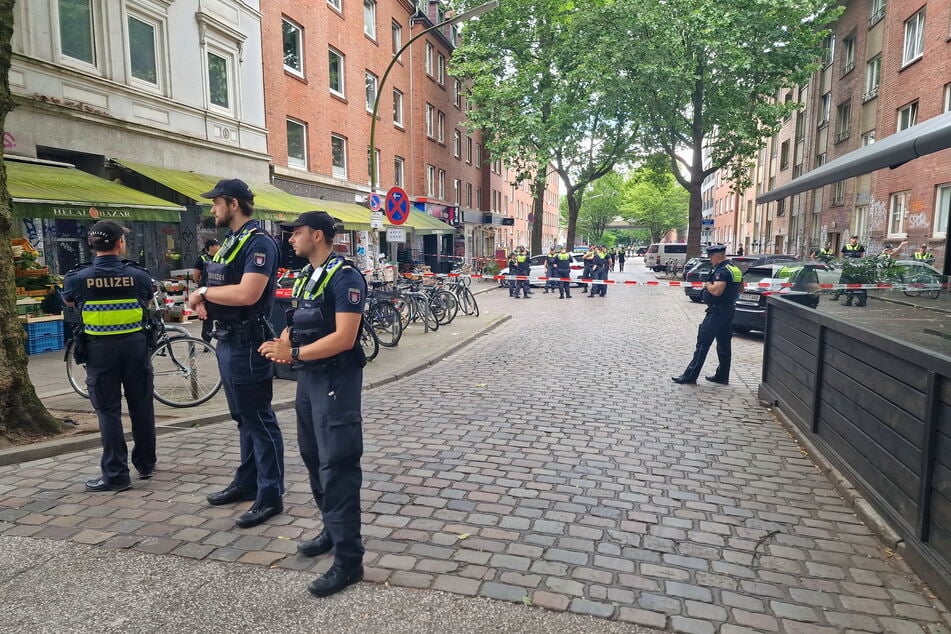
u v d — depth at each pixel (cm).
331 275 288
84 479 420
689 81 2352
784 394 586
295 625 258
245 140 1561
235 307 347
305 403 301
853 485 400
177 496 392
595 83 2330
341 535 283
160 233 1321
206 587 287
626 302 1917
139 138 1218
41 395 635
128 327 397
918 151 425
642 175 3366
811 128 2922
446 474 435
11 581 290
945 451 289
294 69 1827
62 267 1098
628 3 2217
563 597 279
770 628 259
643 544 333
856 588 292
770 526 358
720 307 711
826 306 513
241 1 1521
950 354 300
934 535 298
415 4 2723
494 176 4300
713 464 462
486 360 904
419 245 2927
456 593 281
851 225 2319
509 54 2725
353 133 2186
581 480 426
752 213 4416
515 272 2081
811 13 2180
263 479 357
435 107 3120
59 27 1041
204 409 584
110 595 279
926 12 1836
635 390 705
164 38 1280
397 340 976
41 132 1010
